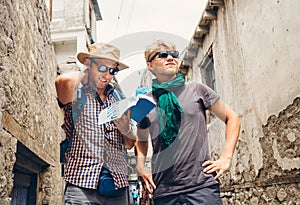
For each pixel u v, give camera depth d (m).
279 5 2.95
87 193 1.30
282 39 2.93
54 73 4.44
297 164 2.72
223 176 4.75
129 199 1.52
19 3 2.42
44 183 3.95
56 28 11.29
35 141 3.04
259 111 3.50
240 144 4.07
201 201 1.39
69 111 1.38
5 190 1.97
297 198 2.73
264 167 3.40
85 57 1.18
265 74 3.33
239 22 4.00
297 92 2.69
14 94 2.24
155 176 1.47
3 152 1.94
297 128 2.72
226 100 4.59
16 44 2.31
